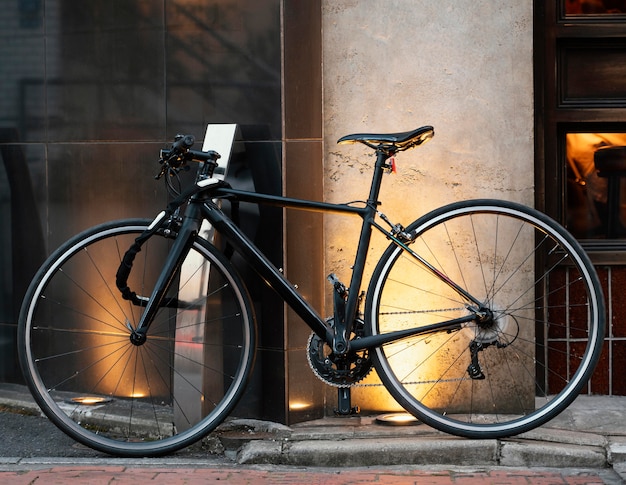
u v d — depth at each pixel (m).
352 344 4.21
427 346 4.66
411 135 4.04
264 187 4.43
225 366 4.56
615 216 4.97
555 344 4.97
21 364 4.26
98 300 4.87
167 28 4.62
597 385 5.00
